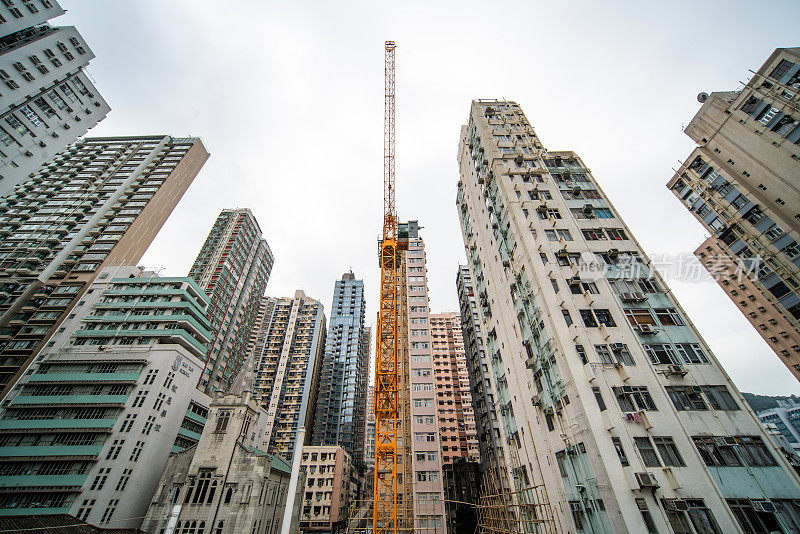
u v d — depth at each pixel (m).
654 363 25.11
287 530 28.44
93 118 56.81
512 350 36.09
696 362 25.19
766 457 21.44
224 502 38.59
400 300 72.75
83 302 64.25
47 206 78.12
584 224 33.25
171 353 54.19
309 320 130.25
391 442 46.16
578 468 23.98
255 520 38.94
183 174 93.56
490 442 61.28
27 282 65.44
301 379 114.69
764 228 42.44
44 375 51.72
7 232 72.00
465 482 68.81
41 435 46.56
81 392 50.59
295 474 30.70
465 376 113.50
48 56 49.62
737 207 45.25
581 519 23.48
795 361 58.25
